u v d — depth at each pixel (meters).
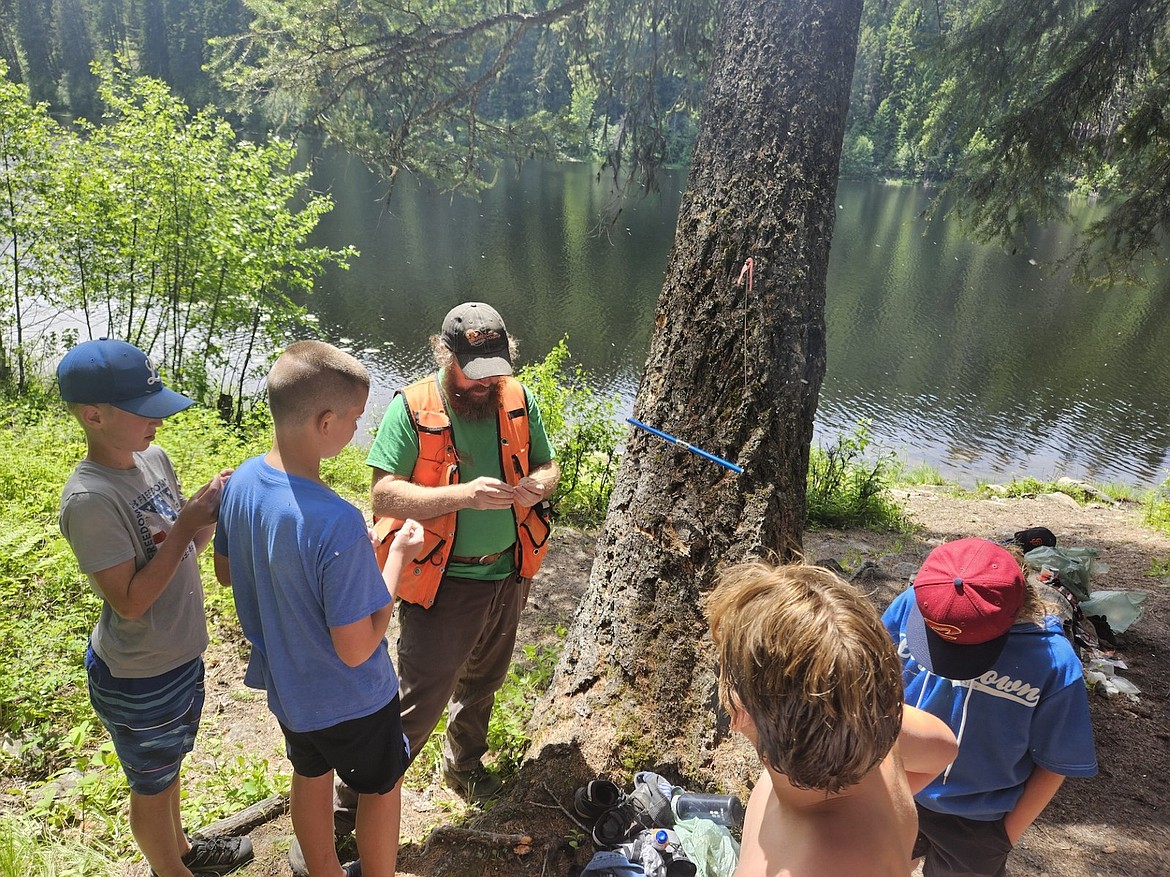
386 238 31.88
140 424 1.96
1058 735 1.83
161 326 12.61
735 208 2.79
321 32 6.38
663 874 2.07
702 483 2.75
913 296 29.89
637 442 2.97
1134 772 3.55
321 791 2.08
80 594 3.97
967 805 1.97
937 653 1.84
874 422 17.92
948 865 2.09
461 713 2.83
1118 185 6.74
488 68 6.63
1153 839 3.12
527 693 3.67
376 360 18.83
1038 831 3.15
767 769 1.09
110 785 2.79
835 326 25.69
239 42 6.66
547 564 6.15
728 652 1.10
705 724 2.61
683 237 2.91
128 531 1.98
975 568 1.78
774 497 2.71
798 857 1.00
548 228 36.34
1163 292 31.58
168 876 2.28
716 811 2.29
